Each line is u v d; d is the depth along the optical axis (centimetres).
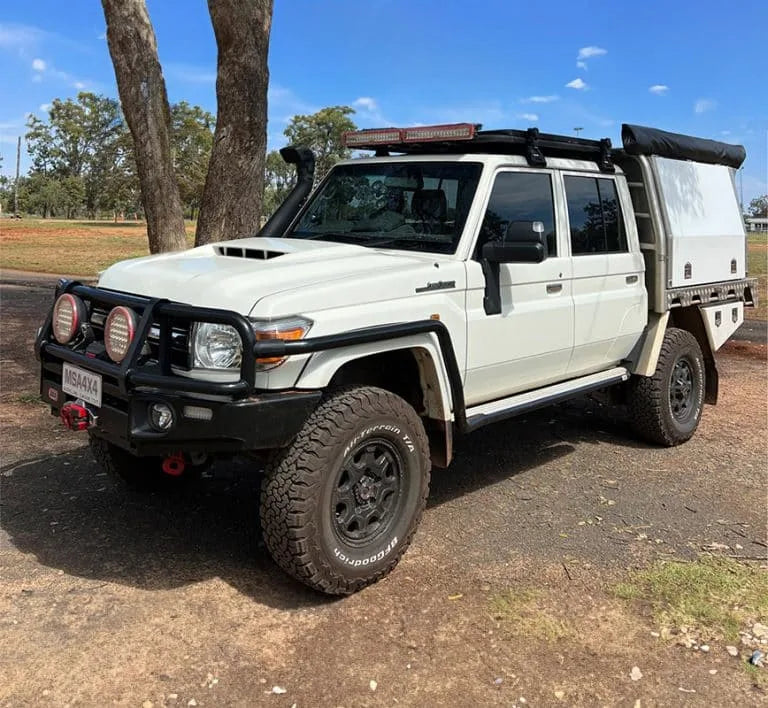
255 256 432
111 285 403
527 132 477
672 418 614
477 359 439
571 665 316
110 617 342
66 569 386
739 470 569
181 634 331
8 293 1599
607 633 340
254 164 745
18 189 10806
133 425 346
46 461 547
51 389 409
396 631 338
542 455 598
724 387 848
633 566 406
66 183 10512
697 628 345
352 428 355
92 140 10919
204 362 344
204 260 413
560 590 378
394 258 416
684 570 398
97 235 4966
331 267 385
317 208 519
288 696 291
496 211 457
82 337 393
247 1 702
